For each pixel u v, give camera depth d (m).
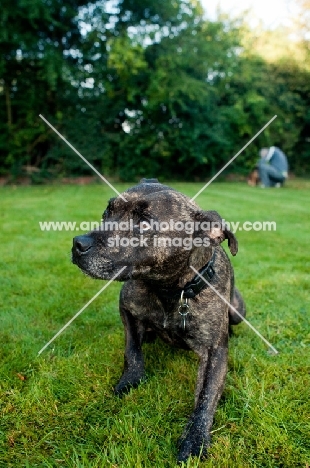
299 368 3.29
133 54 17.44
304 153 26.56
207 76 21.25
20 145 18.83
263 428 2.58
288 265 6.02
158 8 18.83
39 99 18.84
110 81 19.67
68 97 19.30
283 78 25.16
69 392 2.93
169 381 3.08
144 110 20.06
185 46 19.16
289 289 5.01
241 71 22.95
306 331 3.93
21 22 17.02
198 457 2.33
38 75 18.19
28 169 19.42
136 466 2.24
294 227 8.85
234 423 2.66
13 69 18.22
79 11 18.56
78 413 2.73
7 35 16.31
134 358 3.08
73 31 18.86
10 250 6.55
